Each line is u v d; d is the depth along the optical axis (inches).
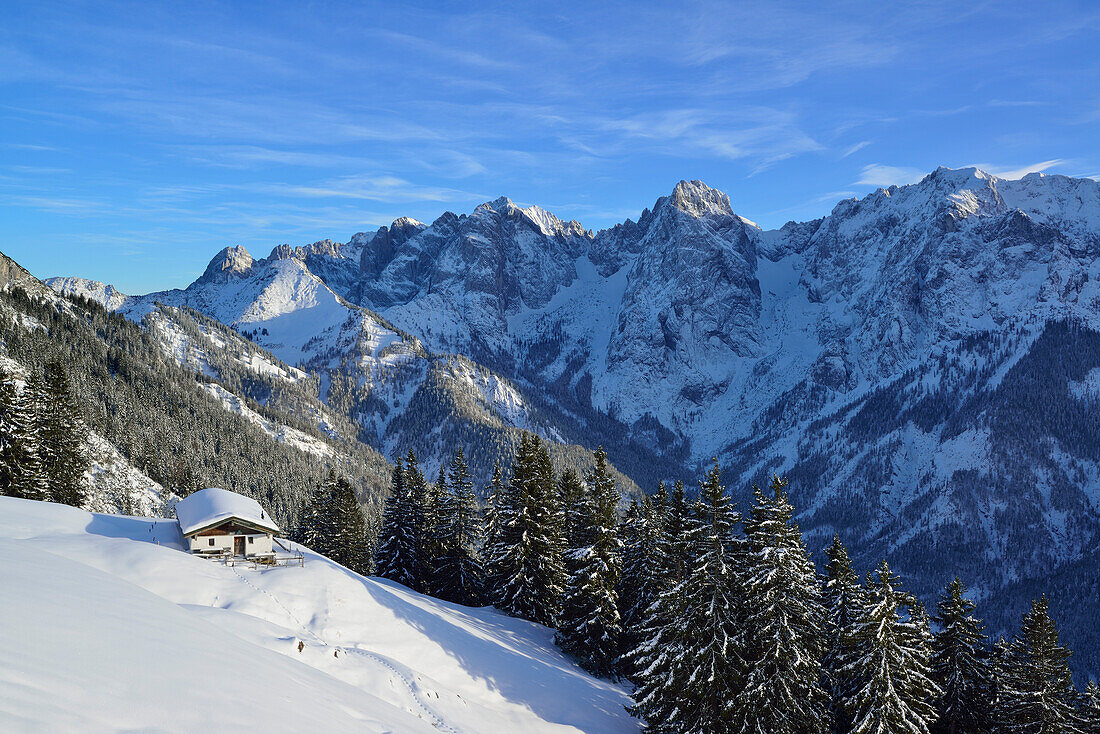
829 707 1551.4
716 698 1343.5
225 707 496.4
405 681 1211.9
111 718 401.1
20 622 497.7
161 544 1743.4
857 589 1785.2
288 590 1439.5
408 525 2824.8
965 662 1815.9
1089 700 2026.3
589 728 1512.1
